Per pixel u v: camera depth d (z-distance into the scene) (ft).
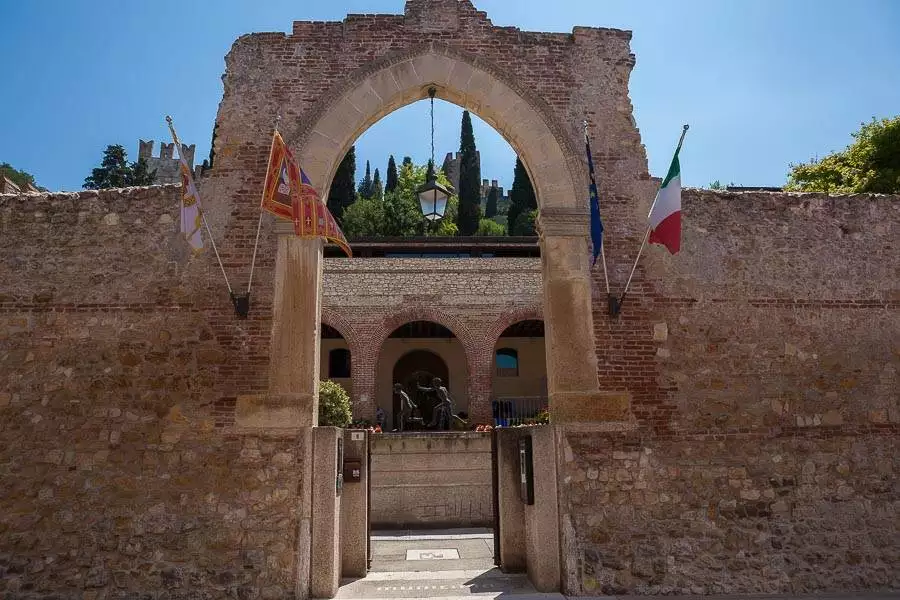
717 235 32.32
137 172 166.40
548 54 33.83
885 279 32.76
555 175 32.40
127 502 28.02
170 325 29.99
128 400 29.17
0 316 30.09
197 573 27.27
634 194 32.55
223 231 31.04
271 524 27.81
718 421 30.14
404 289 84.23
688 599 27.43
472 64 33.30
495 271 85.40
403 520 49.75
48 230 31.09
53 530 27.76
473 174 171.83
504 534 32.32
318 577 27.81
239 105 32.42
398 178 196.13
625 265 31.60
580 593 27.86
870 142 60.90
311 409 29.12
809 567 28.81
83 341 29.86
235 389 29.27
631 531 28.58
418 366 104.99
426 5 33.99
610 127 33.22
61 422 28.91
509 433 33.17
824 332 31.71
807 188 64.44
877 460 30.48
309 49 33.14
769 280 32.04
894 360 31.86
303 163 31.73
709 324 31.22
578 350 30.32
